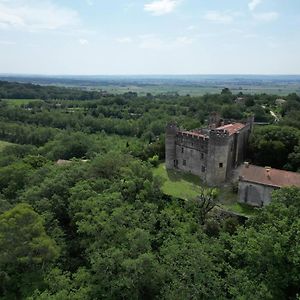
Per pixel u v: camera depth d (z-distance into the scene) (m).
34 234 44.28
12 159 100.56
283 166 75.88
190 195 65.69
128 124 166.38
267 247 38.84
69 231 55.28
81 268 43.59
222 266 41.69
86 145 119.00
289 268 38.81
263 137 80.56
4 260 42.56
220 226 55.94
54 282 40.56
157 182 63.22
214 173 70.38
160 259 42.81
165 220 52.56
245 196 62.41
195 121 128.25
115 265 40.59
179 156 81.56
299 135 78.50
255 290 36.81
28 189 63.00
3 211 54.28
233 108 143.50
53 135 145.88
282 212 43.41
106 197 52.47
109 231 44.69
